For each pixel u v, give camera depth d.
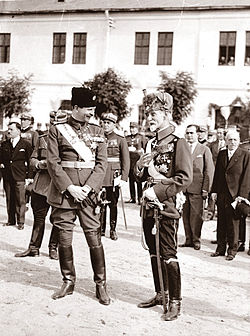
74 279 5.63
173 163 4.98
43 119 29.95
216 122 27.31
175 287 5.04
